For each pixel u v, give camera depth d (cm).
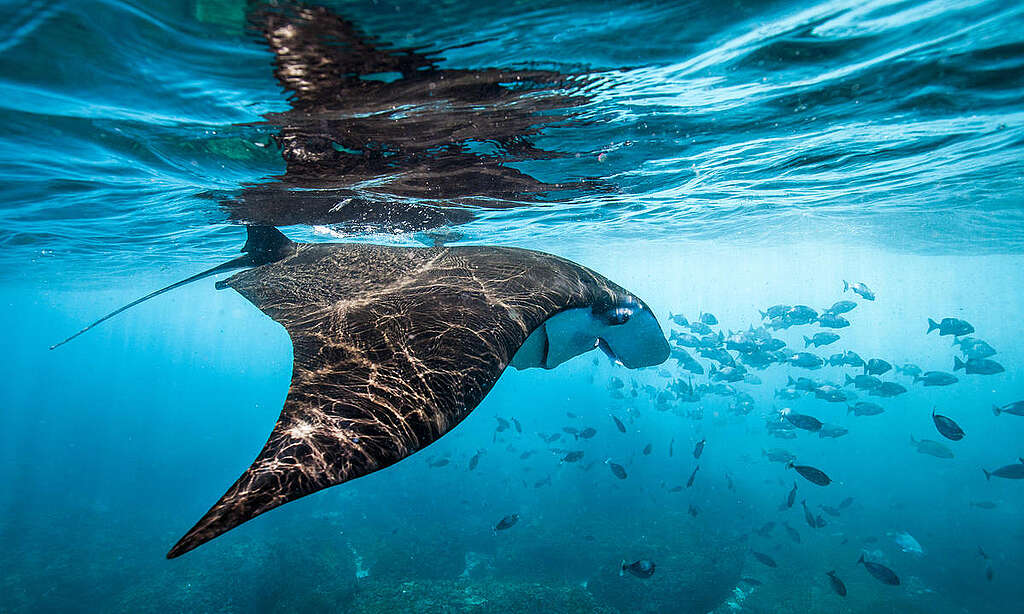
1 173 827
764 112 738
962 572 1667
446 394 216
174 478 3162
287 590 1525
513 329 290
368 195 1005
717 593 1477
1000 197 1459
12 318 5909
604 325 400
